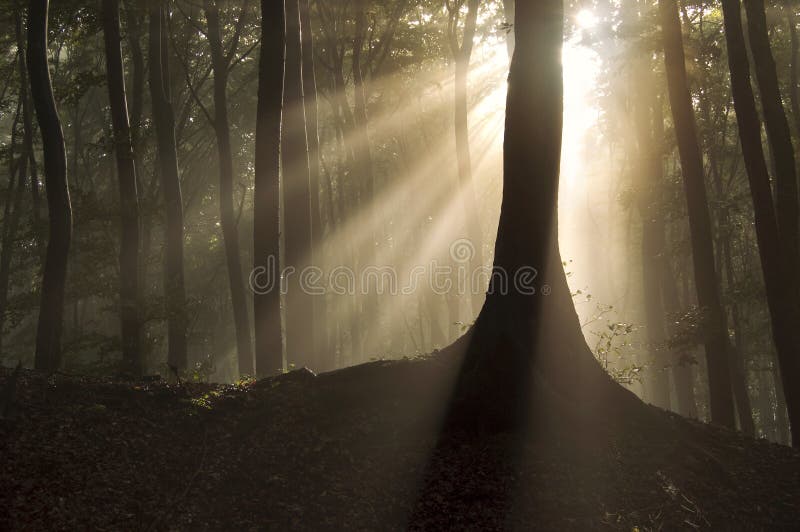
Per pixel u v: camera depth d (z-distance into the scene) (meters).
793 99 27.30
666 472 9.85
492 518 8.77
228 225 23.38
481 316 10.89
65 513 7.91
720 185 29.11
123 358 18.75
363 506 8.80
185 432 9.58
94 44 34.59
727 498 9.68
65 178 15.55
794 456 11.05
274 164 14.77
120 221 19.69
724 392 17.11
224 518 8.36
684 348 17.52
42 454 8.60
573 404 10.38
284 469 9.16
